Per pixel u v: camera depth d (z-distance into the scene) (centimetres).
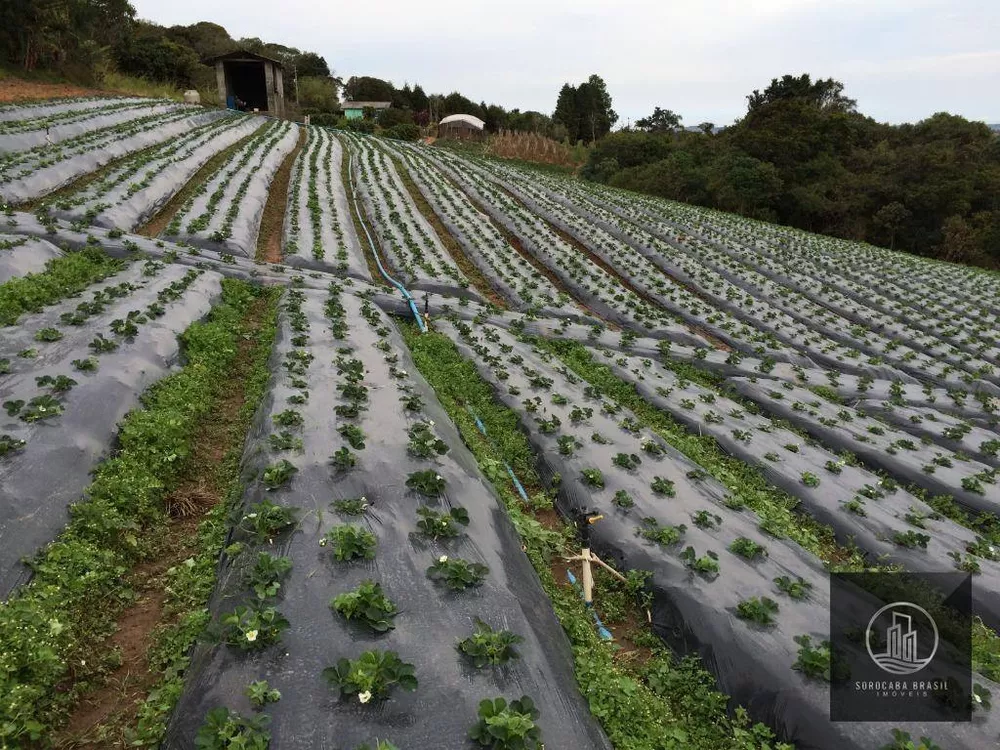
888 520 1037
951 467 1280
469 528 775
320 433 928
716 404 1445
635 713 620
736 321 2145
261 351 1334
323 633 578
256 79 6519
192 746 481
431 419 1048
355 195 3319
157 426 923
